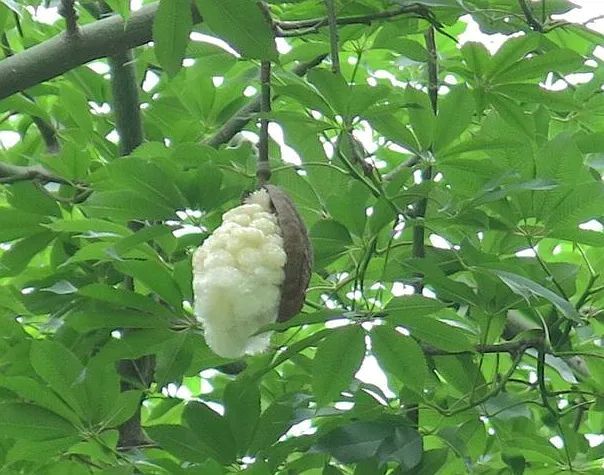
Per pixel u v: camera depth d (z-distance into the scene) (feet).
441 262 10.33
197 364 10.07
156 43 8.50
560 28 11.78
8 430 8.89
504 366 12.57
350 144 9.51
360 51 11.71
